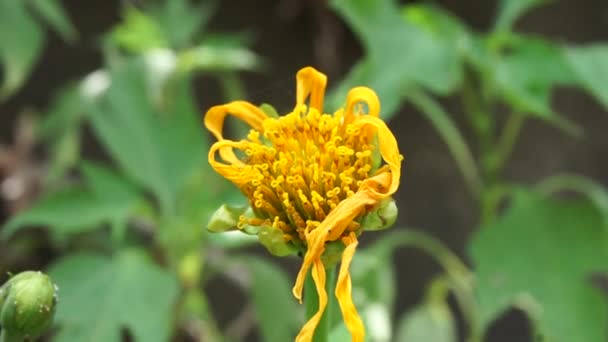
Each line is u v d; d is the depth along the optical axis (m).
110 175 0.56
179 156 0.57
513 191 0.56
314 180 0.36
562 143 0.92
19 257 0.71
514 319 0.93
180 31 0.67
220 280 0.91
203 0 0.90
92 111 0.57
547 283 0.53
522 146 0.92
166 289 0.53
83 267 0.54
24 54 0.57
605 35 0.91
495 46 0.55
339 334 0.40
